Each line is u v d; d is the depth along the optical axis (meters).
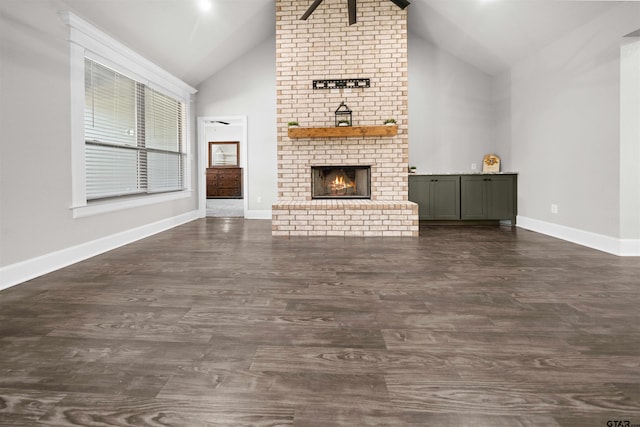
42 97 2.94
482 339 1.68
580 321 1.88
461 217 5.59
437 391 1.28
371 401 1.22
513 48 5.00
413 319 1.92
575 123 4.06
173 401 1.22
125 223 4.21
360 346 1.62
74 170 3.30
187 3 4.23
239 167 12.38
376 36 5.06
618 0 3.35
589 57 3.80
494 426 1.10
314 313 2.01
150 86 4.77
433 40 5.88
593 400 1.22
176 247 3.92
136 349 1.59
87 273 2.87
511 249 3.76
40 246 2.92
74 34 3.28
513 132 5.46
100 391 1.28
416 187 5.62
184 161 6.00
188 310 2.06
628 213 3.42
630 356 1.51
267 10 5.25
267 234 4.82
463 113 6.05
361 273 2.84
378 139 5.09
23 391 1.28
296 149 5.18
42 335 1.73
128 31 4.05
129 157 4.38
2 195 2.58
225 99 6.37
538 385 1.31
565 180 4.27
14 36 2.68
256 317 1.96
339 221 4.68
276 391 1.28
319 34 5.11
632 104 3.38
